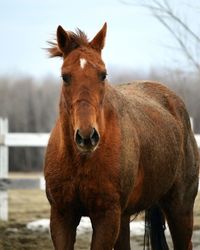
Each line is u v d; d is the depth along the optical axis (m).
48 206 18.94
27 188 15.94
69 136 7.97
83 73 7.62
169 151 9.51
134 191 8.85
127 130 8.48
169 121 9.79
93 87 7.58
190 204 10.20
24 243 12.67
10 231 13.85
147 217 10.27
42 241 12.83
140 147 8.83
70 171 8.07
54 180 8.19
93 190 8.08
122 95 8.95
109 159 8.09
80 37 8.09
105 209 8.18
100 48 8.15
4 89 54.03
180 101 10.49
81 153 7.93
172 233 10.16
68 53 8.04
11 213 17.30
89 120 7.37
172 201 9.93
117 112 8.41
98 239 8.16
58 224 8.32
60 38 8.09
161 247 10.20
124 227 9.51
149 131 9.11
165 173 9.44
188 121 10.48
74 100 7.55
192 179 10.23
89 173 8.03
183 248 10.15
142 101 9.55
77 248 12.37
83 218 14.95
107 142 8.09
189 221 10.12
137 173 8.77
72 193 8.15
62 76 7.77
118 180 8.18
